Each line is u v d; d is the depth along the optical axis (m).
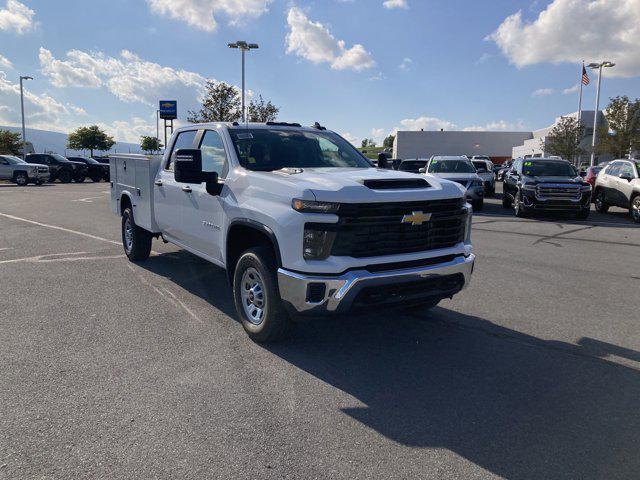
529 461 2.80
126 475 2.63
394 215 3.92
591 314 5.39
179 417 3.21
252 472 2.67
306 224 3.79
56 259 7.84
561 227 12.24
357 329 4.91
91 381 3.69
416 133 79.69
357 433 3.07
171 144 6.37
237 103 34.09
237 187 4.62
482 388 3.69
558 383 3.78
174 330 4.79
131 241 7.60
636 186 13.36
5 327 4.79
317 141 5.59
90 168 35.00
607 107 39.47
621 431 3.12
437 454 2.86
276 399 3.48
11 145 47.34
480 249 9.10
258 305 4.45
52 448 2.86
